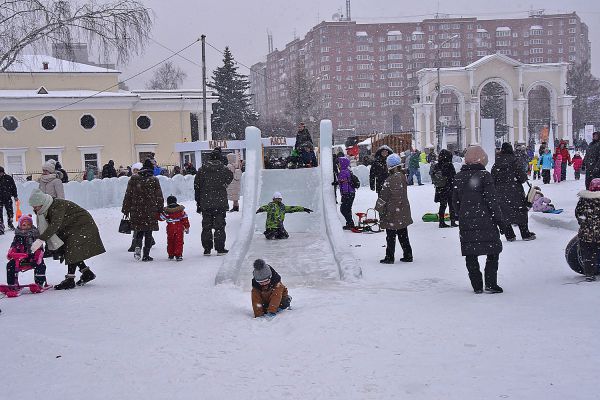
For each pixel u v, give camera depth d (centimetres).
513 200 1177
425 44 12556
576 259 846
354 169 2911
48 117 4559
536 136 7200
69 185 2144
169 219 1191
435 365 480
